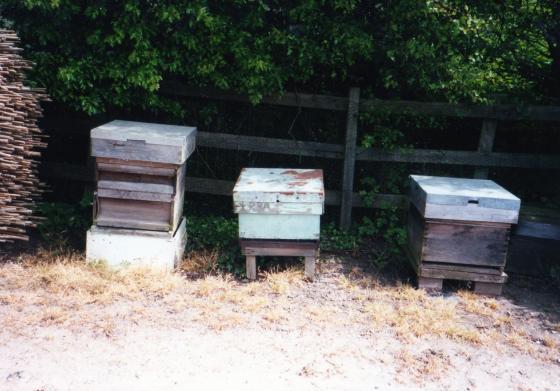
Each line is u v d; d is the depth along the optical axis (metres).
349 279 4.06
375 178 4.92
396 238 4.59
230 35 4.28
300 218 3.86
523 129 4.98
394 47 4.36
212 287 3.77
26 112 3.88
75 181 4.91
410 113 4.63
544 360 3.26
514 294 3.98
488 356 3.26
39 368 2.91
